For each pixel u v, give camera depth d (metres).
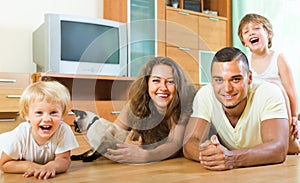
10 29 2.65
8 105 2.18
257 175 0.65
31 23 2.72
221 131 1.04
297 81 3.09
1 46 2.61
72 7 2.90
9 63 2.64
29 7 2.72
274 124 0.94
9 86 2.23
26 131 0.80
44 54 2.47
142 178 0.62
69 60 2.52
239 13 3.52
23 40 2.69
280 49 3.18
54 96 0.76
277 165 0.78
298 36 3.12
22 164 0.73
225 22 3.58
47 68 2.45
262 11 3.31
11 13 2.65
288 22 3.17
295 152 1.36
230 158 0.73
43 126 0.76
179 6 3.38
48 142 0.80
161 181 0.59
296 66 3.11
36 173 0.67
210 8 3.74
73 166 0.77
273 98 0.98
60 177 0.65
